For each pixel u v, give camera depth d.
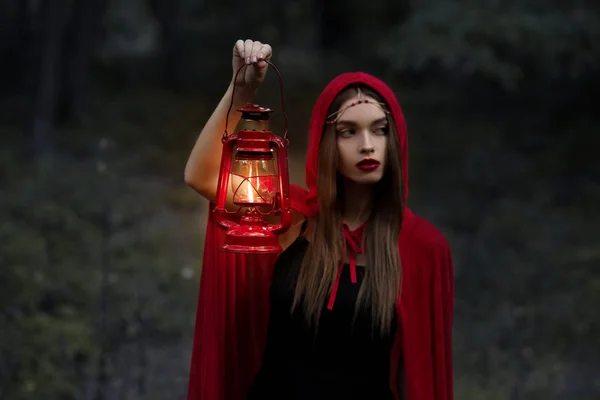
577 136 18.16
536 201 15.41
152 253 12.28
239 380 4.11
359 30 31.83
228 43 34.97
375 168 3.74
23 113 24.28
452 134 20.73
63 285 10.12
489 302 10.30
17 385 7.69
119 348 8.73
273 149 3.72
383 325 3.70
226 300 4.05
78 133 22.56
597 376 8.31
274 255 4.07
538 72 15.62
